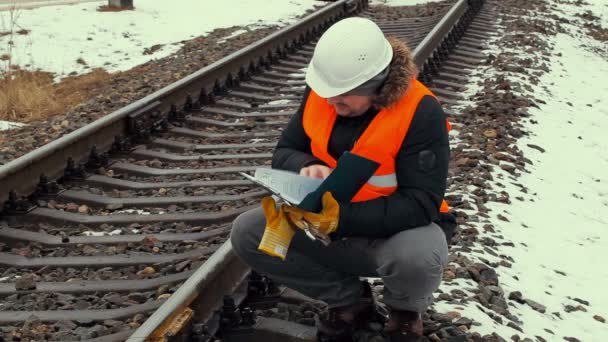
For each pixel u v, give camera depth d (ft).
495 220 19.44
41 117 33.24
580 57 41.98
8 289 15.88
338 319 12.48
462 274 15.64
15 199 20.15
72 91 36.73
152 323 11.91
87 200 20.97
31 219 19.92
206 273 13.48
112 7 51.80
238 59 34.09
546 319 15.25
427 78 33.12
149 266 16.89
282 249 10.89
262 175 10.62
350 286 12.34
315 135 11.50
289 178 10.83
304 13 53.62
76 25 47.65
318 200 10.71
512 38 41.45
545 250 18.89
